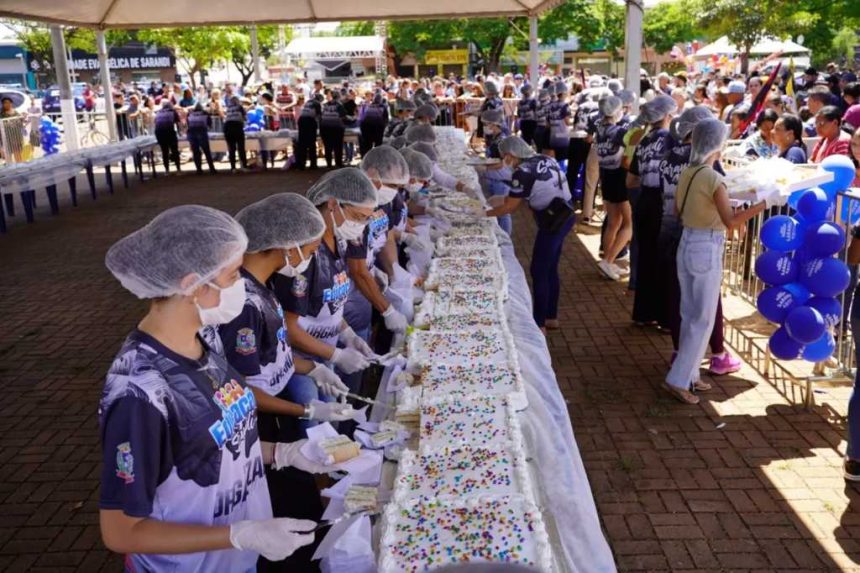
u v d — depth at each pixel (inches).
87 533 153.6
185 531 75.0
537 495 106.5
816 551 140.0
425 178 227.6
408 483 105.1
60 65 647.1
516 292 201.3
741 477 165.2
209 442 76.4
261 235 112.1
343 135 682.8
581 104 480.7
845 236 183.9
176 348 76.7
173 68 1809.8
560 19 1396.4
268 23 559.8
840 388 207.5
